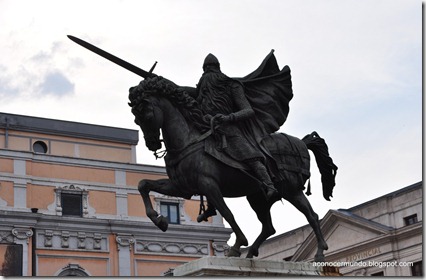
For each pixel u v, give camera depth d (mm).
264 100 8820
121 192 33719
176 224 34438
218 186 8102
